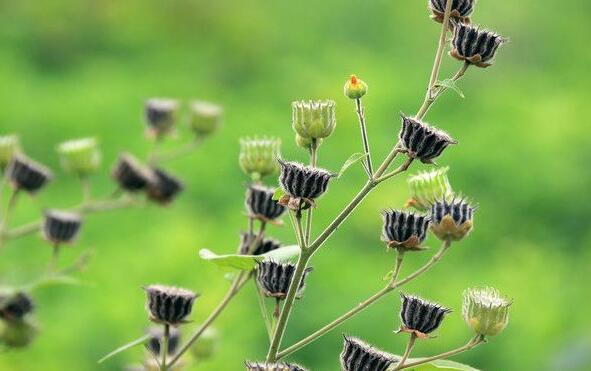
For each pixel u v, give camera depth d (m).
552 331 15.00
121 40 21.25
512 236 17.48
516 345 14.73
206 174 16.55
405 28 21.47
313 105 5.93
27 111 18.20
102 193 16.55
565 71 21.23
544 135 18.34
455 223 5.83
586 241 17.72
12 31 20.72
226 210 16.31
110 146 17.33
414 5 21.62
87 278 14.09
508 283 15.39
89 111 18.12
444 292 15.12
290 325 14.42
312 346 14.41
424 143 5.54
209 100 19.56
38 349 13.30
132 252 14.41
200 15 21.42
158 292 5.92
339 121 17.66
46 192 16.16
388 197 15.59
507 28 21.44
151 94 19.34
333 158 16.70
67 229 7.92
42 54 20.77
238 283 6.14
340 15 21.72
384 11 21.64
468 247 16.47
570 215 18.02
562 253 17.34
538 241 17.55
